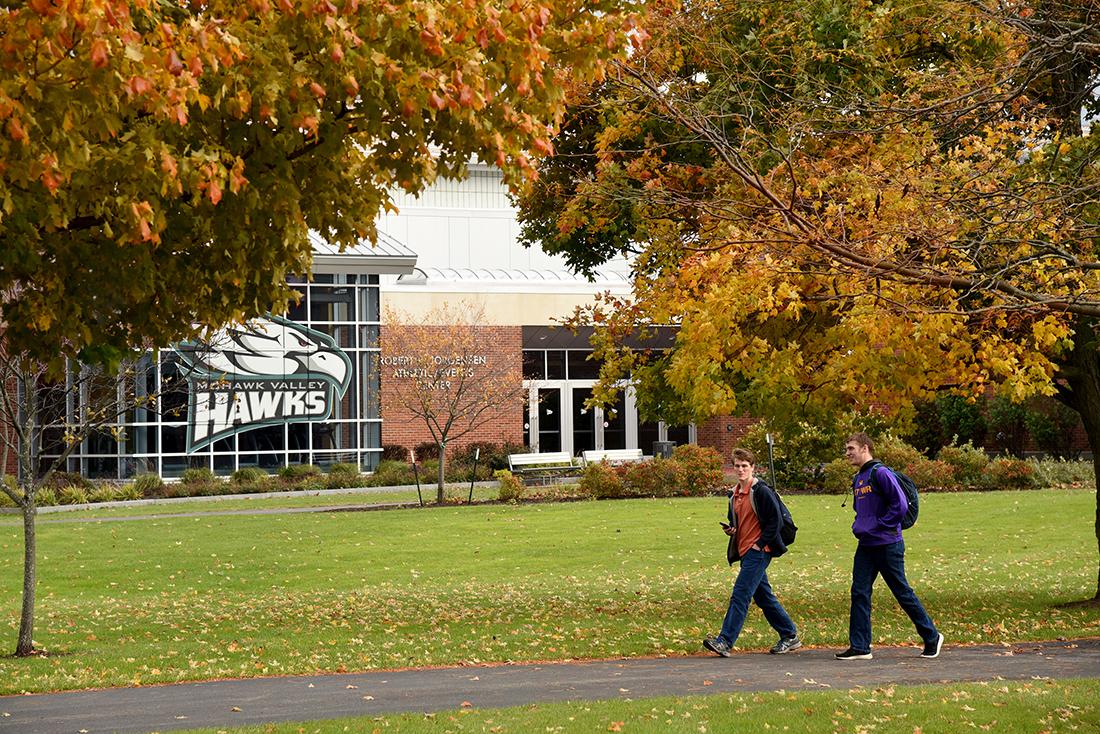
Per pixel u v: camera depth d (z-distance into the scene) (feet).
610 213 90.84
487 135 45.03
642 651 74.02
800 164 72.23
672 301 75.77
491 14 41.65
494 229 342.23
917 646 74.84
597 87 87.92
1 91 33.94
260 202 45.65
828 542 149.38
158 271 50.67
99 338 53.52
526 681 63.05
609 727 49.34
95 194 41.91
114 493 225.35
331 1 40.37
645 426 309.01
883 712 51.08
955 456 227.20
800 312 78.54
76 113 36.17
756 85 83.35
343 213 51.80
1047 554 135.33
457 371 229.86
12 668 72.33
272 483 238.27
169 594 115.14
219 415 247.09
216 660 73.87
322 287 259.60
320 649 78.33
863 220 65.62
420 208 337.31
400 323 255.09
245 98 40.55
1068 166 76.64
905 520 68.80
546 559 137.59
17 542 153.48
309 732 49.60
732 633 71.10
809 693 55.67
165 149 39.19
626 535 156.97
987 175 67.62
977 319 76.23
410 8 40.88
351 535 159.63
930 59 89.25
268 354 252.01
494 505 200.13
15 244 42.98
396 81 42.47
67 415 126.31
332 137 45.11
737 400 86.43
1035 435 265.34
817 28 84.69
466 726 50.01
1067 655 69.67
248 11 41.88
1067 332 73.56
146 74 35.76
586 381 303.89
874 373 75.97
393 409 268.62
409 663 71.51
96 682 65.92
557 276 318.24
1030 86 86.07
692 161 89.15
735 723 49.73
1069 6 69.46
